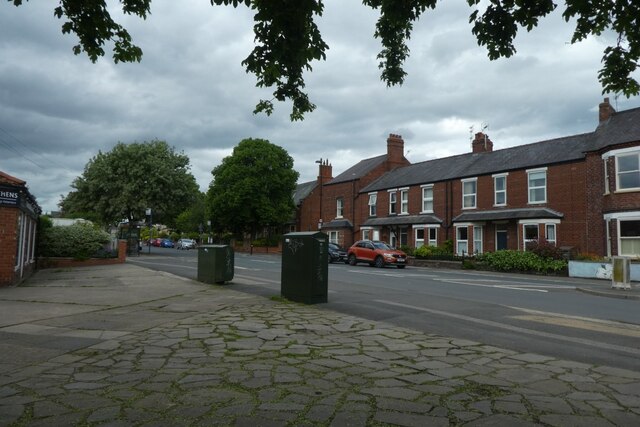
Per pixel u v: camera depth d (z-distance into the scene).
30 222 18.88
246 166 48.19
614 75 5.65
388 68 7.11
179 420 4.08
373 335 7.50
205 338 7.20
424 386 5.02
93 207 37.66
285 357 6.14
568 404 4.51
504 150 31.80
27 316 8.97
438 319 9.07
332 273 21.73
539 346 6.96
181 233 85.75
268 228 54.75
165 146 39.47
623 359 6.27
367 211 39.72
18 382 5.09
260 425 3.98
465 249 30.41
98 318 8.83
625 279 15.75
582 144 26.42
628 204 21.67
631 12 5.06
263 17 5.38
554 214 25.61
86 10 5.95
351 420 4.08
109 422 4.04
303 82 6.48
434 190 33.31
